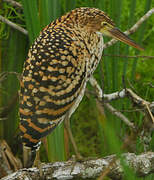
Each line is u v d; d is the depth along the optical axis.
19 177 7.33
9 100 7.65
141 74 7.83
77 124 7.77
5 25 7.62
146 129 7.43
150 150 7.40
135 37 7.86
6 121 7.67
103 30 7.44
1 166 7.63
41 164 7.36
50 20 7.47
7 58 7.63
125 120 7.60
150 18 7.86
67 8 7.53
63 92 7.32
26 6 7.46
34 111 7.29
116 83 7.59
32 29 7.47
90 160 7.36
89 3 7.54
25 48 7.64
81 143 7.75
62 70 7.32
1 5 7.61
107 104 7.57
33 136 7.30
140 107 7.50
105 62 7.59
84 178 7.35
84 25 7.42
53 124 7.32
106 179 7.54
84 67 7.37
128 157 7.36
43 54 7.32
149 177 7.37
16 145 7.68
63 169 7.35
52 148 7.50
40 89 7.30
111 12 7.55
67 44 7.35
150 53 7.85
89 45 7.41
